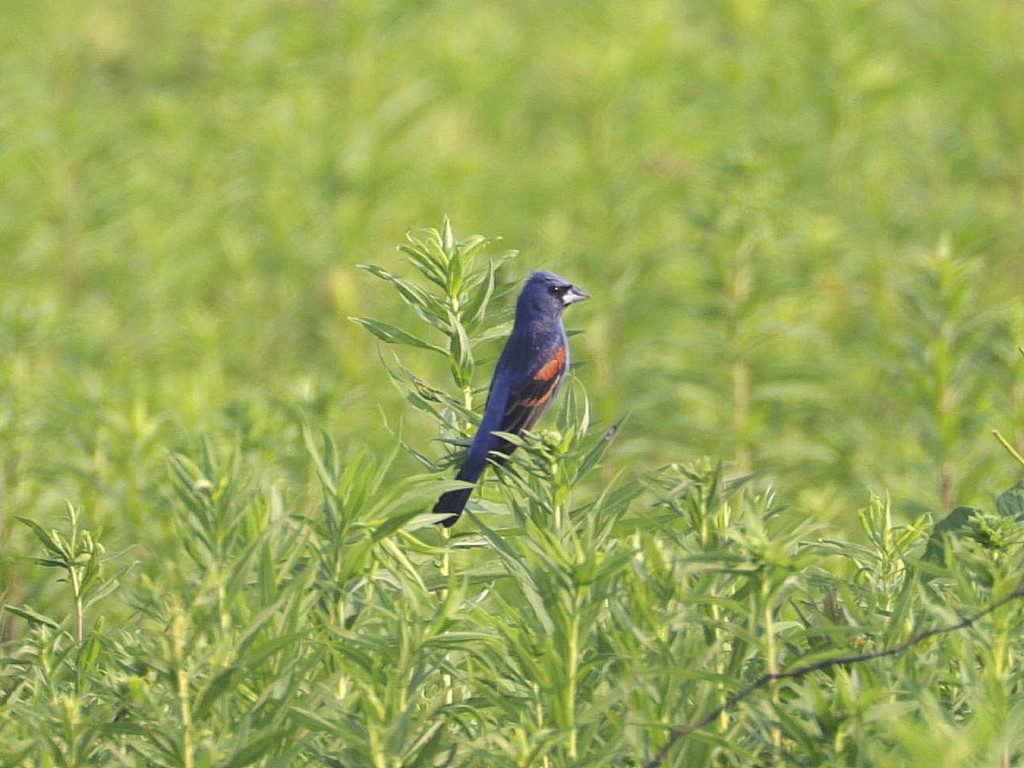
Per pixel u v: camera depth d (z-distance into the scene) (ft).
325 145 69.87
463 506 24.97
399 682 20.18
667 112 76.07
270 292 65.10
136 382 47.85
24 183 66.90
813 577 23.94
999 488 42.39
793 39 77.51
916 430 48.14
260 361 59.47
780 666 21.44
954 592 23.48
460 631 22.52
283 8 87.92
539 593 20.94
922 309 44.75
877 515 24.34
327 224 64.64
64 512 40.09
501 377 28.55
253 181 72.13
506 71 88.17
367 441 47.09
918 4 94.17
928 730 19.36
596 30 84.17
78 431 42.06
